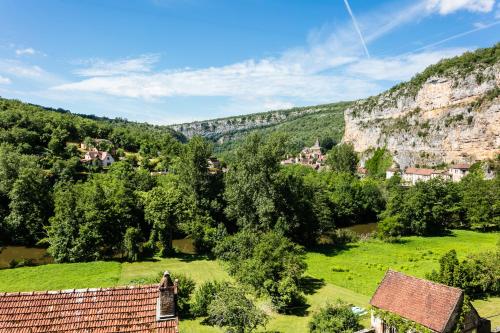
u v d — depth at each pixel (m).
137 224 72.25
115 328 17.47
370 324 38.19
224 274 57.78
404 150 193.38
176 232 82.81
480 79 167.25
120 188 75.50
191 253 71.81
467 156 163.50
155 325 17.86
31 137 123.25
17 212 74.19
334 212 100.44
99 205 67.38
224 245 63.06
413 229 92.94
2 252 69.69
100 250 66.94
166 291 18.61
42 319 17.31
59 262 63.47
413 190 100.00
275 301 44.28
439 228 98.19
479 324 33.84
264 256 47.69
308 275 58.88
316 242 82.81
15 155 85.81
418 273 58.62
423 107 192.62
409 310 33.66
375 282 55.25
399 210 93.31
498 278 47.22
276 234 57.06
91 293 18.72
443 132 175.38
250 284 46.31
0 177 81.31
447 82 180.75
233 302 34.62
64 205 67.25
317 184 104.56
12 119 131.00
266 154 77.44
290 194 80.25
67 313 17.75
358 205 109.06
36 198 75.62
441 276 48.22
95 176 105.88
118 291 19.06
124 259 66.94
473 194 102.25
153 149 169.25
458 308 31.89
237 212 78.62
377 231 92.88
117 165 118.69
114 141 171.75
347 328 35.72
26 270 58.28
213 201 83.75
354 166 183.38
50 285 51.03
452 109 174.75
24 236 73.75
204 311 40.75
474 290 47.84
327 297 48.38
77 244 63.84
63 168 106.38
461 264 48.34
